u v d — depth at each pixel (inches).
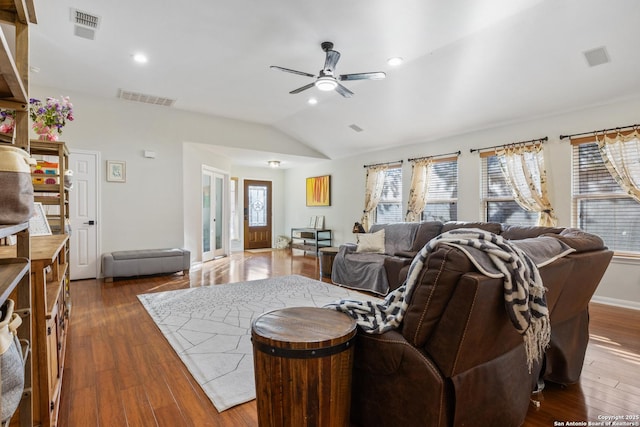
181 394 78.8
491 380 60.2
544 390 81.0
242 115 241.3
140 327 121.2
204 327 121.3
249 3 113.0
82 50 145.9
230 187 317.7
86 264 199.0
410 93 184.1
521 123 183.5
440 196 225.0
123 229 210.4
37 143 111.8
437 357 54.2
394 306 65.1
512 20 121.4
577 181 165.3
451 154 216.7
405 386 56.7
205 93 197.9
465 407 55.7
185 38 135.6
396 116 211.2
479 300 51.1
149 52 147.5
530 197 178.9
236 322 126.6
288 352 53.1
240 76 173.3
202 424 68.2
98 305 147.5
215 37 134.6
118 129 207.9
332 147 284.5
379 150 264.8
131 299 157.3
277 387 54.3
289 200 369.7
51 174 118.6
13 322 31.0
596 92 150.0
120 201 209.0
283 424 54.4
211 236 284.2
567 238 79.9
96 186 201.5
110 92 195.8
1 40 29.0
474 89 167.9
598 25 118.4
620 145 150.0
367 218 270.8
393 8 114.7
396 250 188.2
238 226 348.5
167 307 144.8
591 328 122.9
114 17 121.4
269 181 369.4
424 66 157.8
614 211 155.3
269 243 369.7
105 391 79.7
